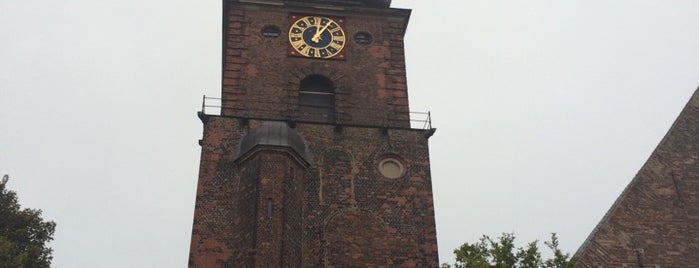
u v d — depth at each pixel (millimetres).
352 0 47562
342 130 39969
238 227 35375
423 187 38531
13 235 44031
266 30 44500
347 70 43312
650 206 34312
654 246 33219
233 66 42531
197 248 35062
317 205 37156
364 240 36469
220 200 36625
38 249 43438
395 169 39062
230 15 44656
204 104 40062
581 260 32594
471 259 28984
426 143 40219
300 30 44688
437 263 36219
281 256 33781
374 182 38375
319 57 43656
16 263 40812
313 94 42781
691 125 37062
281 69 42812
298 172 37438
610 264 32594
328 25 45125
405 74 43812
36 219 45688
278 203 35281
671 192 34781
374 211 37406
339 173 38406
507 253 29281
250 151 37125
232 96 41344
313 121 40188
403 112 42062
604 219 34625
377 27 45625
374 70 43594
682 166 35656
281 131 37906
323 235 36312
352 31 45125
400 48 44906
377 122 41500
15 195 46000
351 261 35750
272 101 41500
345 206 37312
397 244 36531
